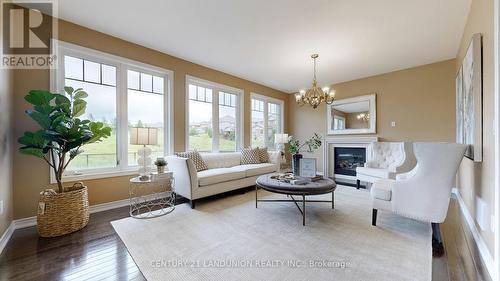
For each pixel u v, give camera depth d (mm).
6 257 1752
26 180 2387
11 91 2244
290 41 3205
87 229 2283
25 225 2365
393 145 4176
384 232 2201
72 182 2676
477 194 2062
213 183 3316
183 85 3912
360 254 1789
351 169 5195
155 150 3578
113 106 3105
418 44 3285
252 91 5375
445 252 1837
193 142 4195
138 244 1962
